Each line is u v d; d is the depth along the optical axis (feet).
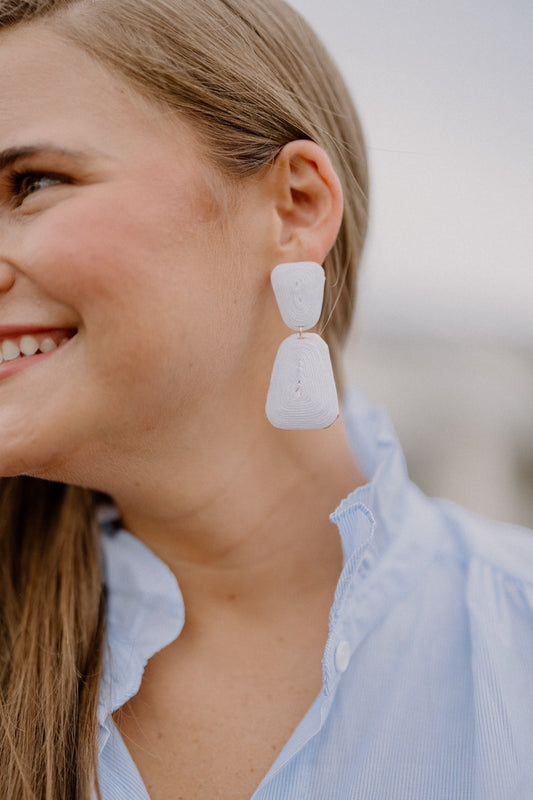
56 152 2.92
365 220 4.26
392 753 3.23
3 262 2.98
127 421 3.08
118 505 3.83
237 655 3.56
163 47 3.13
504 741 3.17
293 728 3.35
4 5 3.03
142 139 3.01
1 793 3.43
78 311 2.93
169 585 3.58
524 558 3.97
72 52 3.02
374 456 4.08
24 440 2.99
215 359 3.18
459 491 11.29
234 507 3.45
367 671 3.43
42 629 3.81
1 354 3.13
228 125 3.22
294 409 3.14
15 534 4.13
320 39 4.00
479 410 12.14
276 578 3.59
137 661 3.48
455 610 3.64
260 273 3.34
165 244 3.00
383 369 12.34
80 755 3.32
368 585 3.53
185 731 3.40
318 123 3.68
